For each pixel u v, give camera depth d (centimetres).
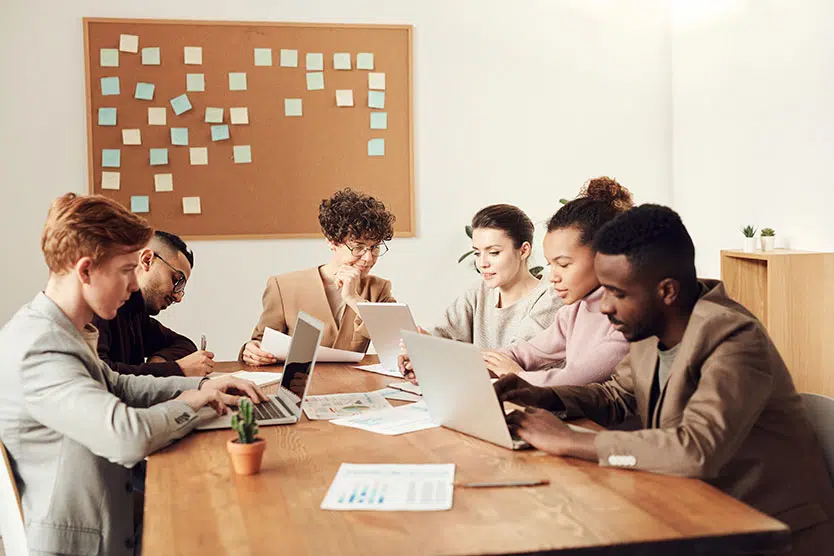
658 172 520
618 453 159
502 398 195
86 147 463
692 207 502
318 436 192
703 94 486
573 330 242
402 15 489
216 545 128
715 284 177
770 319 382
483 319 306
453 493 149
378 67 488
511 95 502
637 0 512
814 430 180
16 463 188
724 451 152
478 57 498
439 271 500
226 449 182
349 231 313
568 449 167
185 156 472
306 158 484
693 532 128
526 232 293
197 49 470
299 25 478
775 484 166
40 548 187
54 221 187
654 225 165
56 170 461
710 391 156
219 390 218
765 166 435
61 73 459
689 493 145
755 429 167
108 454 177
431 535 130
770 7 427
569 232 218
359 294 329
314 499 148
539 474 158
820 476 170
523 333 282
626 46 512
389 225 321
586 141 511
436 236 499
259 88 477
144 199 468
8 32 453
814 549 165
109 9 462
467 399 183
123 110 465
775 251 407
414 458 172
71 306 190
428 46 493
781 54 420
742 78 450
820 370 387
